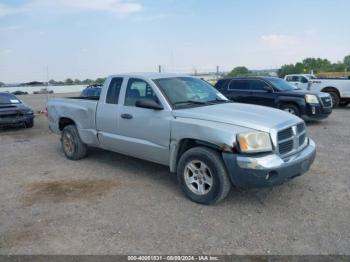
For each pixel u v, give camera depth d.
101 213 4.70
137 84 5.98
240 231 4.12
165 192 5.43
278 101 12.10
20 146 9.44
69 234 4.13
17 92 59.44
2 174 6.67
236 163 4.46
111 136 6.35
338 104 17.44
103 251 3.74
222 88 13.59
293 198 5.07
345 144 8.49
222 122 4.75
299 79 25.17
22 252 3.76
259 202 4.95
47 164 7.30
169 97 5.51
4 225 4.42
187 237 4.00
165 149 5.39
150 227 4.26
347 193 5.21
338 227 4.17
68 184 5.93
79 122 7.11
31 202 5.16
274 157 4.49
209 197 4.79
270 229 4.15
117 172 6.54
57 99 7.84
